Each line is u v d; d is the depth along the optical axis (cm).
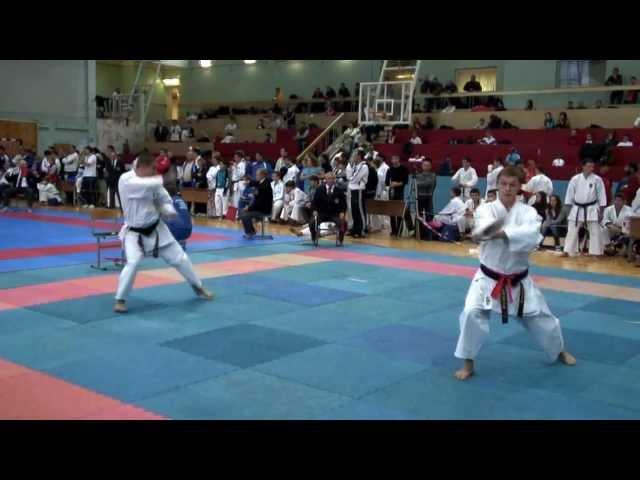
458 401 467
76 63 2614
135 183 701
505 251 506
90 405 444
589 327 700
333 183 1295
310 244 1302
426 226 1426
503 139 1973
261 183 1364
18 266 972
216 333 633
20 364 529
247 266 1019
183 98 3497
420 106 2561
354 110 2697
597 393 492
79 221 1603
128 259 710
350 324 680
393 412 443
